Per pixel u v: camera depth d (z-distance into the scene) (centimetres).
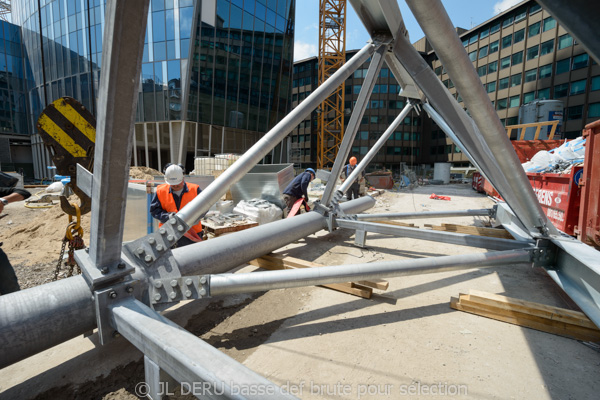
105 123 144
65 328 166
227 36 2303
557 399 180
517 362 214
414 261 281
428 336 247
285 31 2809
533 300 309
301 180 627
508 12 4066
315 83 5122
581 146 536
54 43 2608
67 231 244
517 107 4059
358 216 511
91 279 166
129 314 161
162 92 2159
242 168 266
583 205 388
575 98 3497
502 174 288
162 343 136
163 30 2102
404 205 1098
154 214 347
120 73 139
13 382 199
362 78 5016
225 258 289
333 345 236
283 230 381
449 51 175
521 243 321
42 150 3216
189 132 2256
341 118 3528
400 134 5250
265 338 247
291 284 243
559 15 61
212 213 584
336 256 462
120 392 190
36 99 3212
